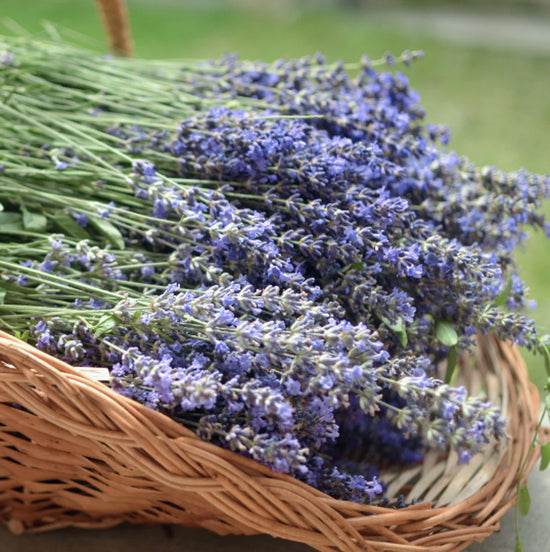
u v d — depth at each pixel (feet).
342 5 10.78
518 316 2.86
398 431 3.12
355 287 2.79
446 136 3.23
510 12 10.87
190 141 2.93
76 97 3.24
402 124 3.10
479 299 2.88
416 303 2.94
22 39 3.35
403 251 2.82
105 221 2.90
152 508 2.85
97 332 2.68
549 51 9.21
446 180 3.14
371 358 2.60
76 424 2.65
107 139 3.10
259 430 2.68
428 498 2.87
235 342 2.64
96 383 2.64
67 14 8.75
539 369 4.39
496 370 3.13
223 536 2.94
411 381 2.61
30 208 3.01
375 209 2.82
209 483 2.64
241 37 8.84
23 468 2.81
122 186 3.02
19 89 3.20
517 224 3.17
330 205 2.80
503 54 8.91
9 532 2.96
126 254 2.90
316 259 2.80
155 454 2.63
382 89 3.28
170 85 3.24
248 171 2.88
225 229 2.72
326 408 2.68
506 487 2.82
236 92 3.26
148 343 2.73
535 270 5.20
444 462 3.02
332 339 2.59
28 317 2.79
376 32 9.34
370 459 3.09
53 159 2.97
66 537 2.95
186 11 9.62
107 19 3.53
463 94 7.70
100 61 3.32
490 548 2.91
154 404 2.66
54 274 2.86
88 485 2.86
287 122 3.01
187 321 2.68
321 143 2.94
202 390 2.56
